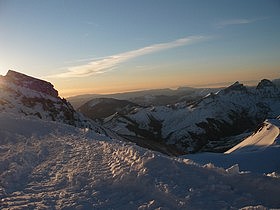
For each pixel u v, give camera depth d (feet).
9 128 110.73
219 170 37.27
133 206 31.40
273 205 27.55
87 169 50.11
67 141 90.74
